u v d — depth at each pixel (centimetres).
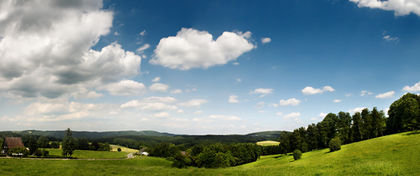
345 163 3800
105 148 17088
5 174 3141
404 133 6344
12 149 9344
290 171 3447
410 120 7619
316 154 6912
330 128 10319
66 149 10512
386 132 9344
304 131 11256
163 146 15762
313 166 3862
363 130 9350
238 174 3441
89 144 16438
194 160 8956
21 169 3622
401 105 8231
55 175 3234
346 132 9888
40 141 14488
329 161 4397
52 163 5084
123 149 19862
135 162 8894
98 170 3906
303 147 9812
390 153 4138
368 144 5706
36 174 3250
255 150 10694
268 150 13338
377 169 2834
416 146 4234
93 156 11794
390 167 2844
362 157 4241
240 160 10231
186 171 4062
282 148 11406
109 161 8600
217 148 10062
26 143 13888
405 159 3397
